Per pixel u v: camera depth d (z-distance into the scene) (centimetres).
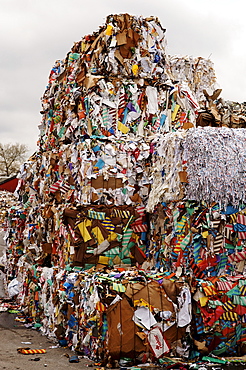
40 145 1184
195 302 749
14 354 779
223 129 793
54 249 1012
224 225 784
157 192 845
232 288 759
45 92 1154
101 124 901
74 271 848
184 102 970
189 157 779
